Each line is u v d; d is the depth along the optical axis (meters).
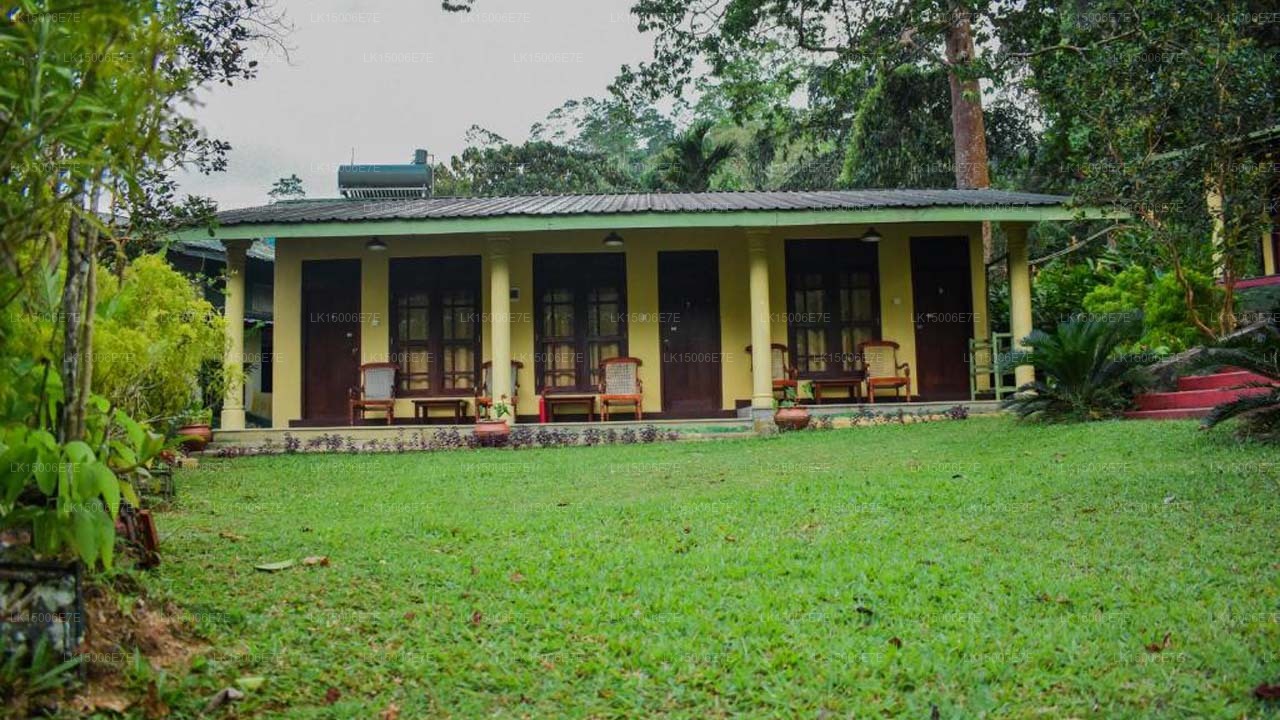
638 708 3.25
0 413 3.06
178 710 3.05
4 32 2.44
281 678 3.38
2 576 2.95
